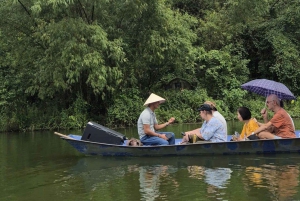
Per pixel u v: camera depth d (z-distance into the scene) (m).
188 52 15.74
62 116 14.35
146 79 17.03
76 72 12.79
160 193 4.61
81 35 12.96
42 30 13.41
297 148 6.94
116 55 13.15
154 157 7.05
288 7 19.83
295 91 18.75
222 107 16.67
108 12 14.35
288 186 4.75
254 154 6.97
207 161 6.52
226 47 18.55
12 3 13.49
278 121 7.06
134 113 14.77
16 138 11.33
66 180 5.45
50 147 8.86
